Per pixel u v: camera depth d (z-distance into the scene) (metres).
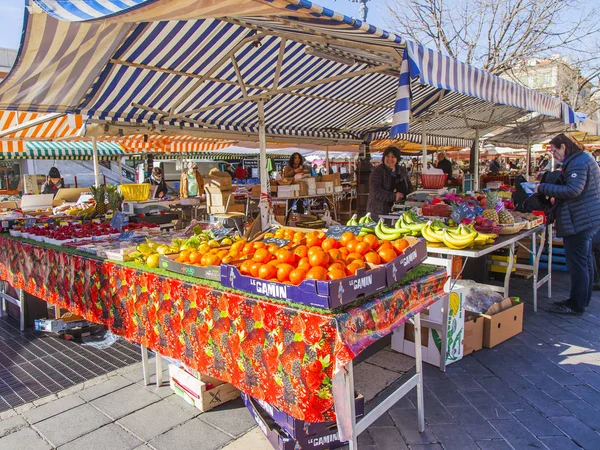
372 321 2.00
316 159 24.45
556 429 2.69
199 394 2.97
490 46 14.43
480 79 3.86
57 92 4.02
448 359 3.57
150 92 4.83
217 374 2.34
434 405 2.98
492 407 2.95
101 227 4.54
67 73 3.65
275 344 1.99
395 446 2.53
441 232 3.56
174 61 4.34
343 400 1.88
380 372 2.69
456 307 3.56
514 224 4.18
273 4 1.99
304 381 1.87
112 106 4.77
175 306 2.56
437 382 3.31
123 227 4.56
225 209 7.39
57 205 9.02
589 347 3.90
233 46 4.50
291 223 7.65
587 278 4.66
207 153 17.50
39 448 2.62
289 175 9.35
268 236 3.16
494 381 3.31
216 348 2.32
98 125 4.89
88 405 3.12
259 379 2.10
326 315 1.80
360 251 2.41
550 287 5.38
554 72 17.83
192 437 2.69
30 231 4.46
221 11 2.13
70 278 3.60
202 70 4.72
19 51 2.96
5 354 4.08
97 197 5.81
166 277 2.61
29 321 4.78
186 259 2.78
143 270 2.83
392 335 3.69
